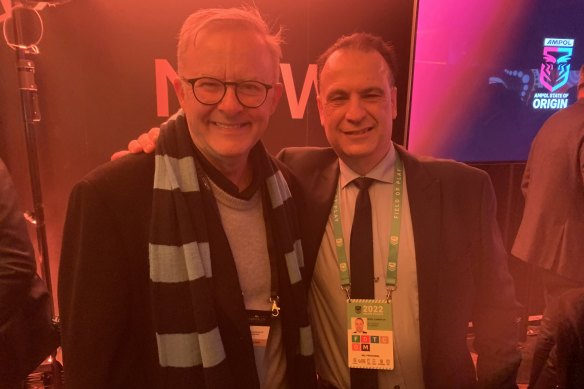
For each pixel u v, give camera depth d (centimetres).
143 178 97
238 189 104
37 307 152
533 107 284
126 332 97
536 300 323
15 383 144
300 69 261
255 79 92
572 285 225
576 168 212
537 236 232
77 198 92
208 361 92
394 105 129
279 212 110
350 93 120
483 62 271
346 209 131
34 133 208
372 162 128
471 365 126
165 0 237
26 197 246
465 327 123
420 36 261
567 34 278
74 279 91
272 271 109
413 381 123
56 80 235
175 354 93
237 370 99
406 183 128
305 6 254
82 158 245
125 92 242
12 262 132
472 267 129
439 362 119
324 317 133
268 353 110
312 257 129
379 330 122
